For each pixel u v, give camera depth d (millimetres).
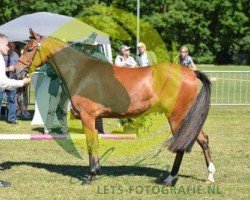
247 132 13070
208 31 51875
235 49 53281
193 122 7477
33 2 47125
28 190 7594
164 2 51156
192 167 9109
